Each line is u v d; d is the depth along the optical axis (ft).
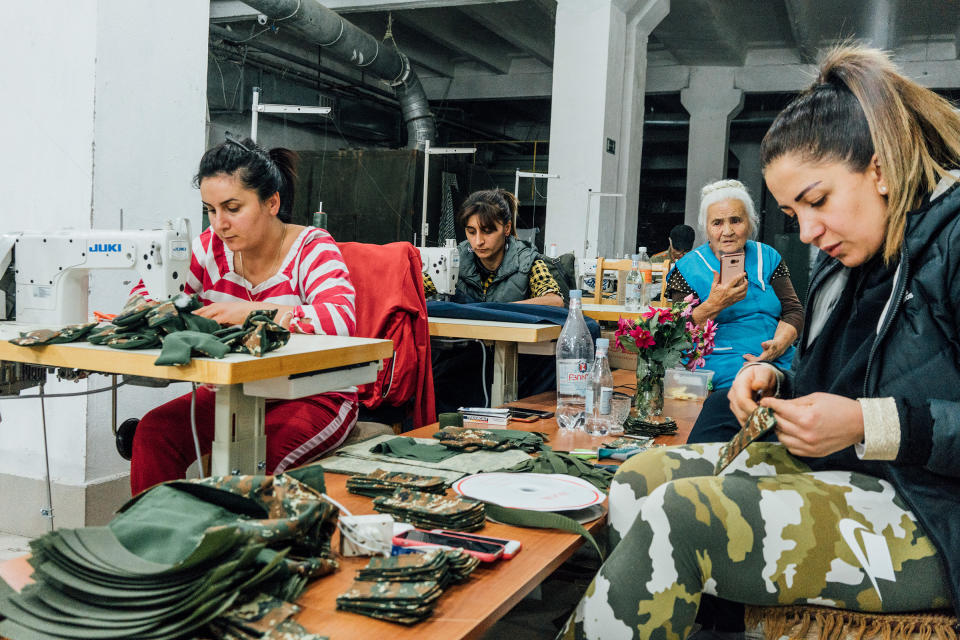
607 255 29.45
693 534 3.65
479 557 3.72
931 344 3.70
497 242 12.67
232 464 5.15
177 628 2.77
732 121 49.06
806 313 4.76
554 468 5.24
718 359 10.30
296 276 7.37
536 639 6.88
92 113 9.22
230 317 6.26
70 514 9.34
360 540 3.67
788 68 41.65
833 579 3.67
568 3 28.40
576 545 4.17
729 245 10.40
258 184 6.86
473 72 46.68
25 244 6.52
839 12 33.94
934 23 35.17
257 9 26.76
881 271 4.20
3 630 2.79
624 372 11.15
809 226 4.07
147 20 9.84
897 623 3.65
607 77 28.17
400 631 3.02
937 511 3.62
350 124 41.57
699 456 4.76
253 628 2.84
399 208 33.63
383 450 5.70
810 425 3.59
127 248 6.32
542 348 10.21
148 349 5.09
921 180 3.90
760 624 3.91
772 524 3.69
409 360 8.84
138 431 6.50
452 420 6.95
